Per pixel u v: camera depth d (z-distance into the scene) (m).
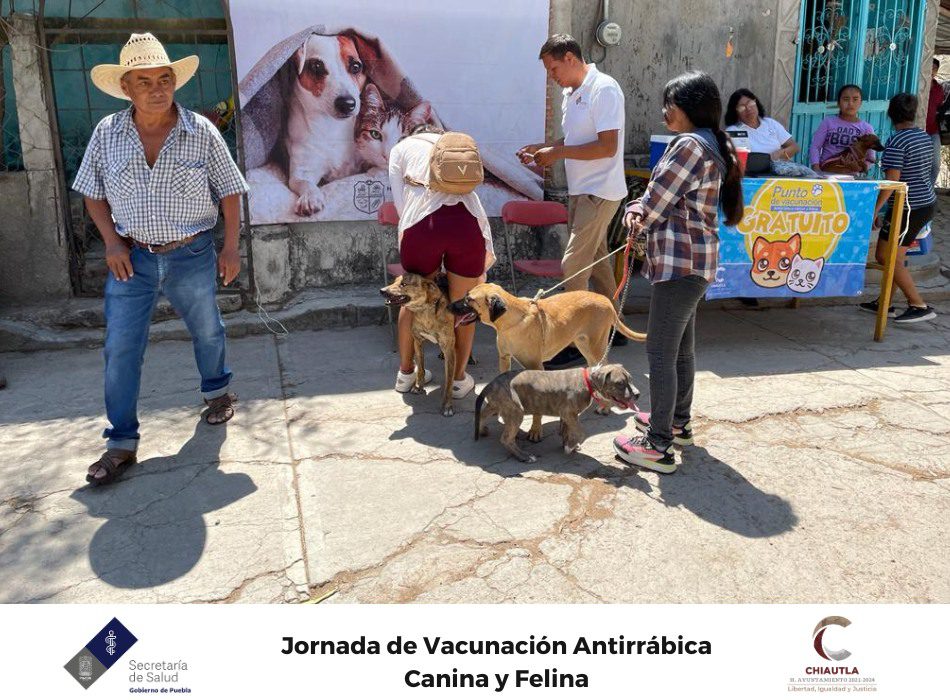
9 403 4.45
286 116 5.70
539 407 3.65
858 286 5.38
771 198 5.06
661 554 3.01
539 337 3.94
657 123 6.95
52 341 5.34
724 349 5.38
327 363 5.08
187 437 3.99
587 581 2.85
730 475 3.59
